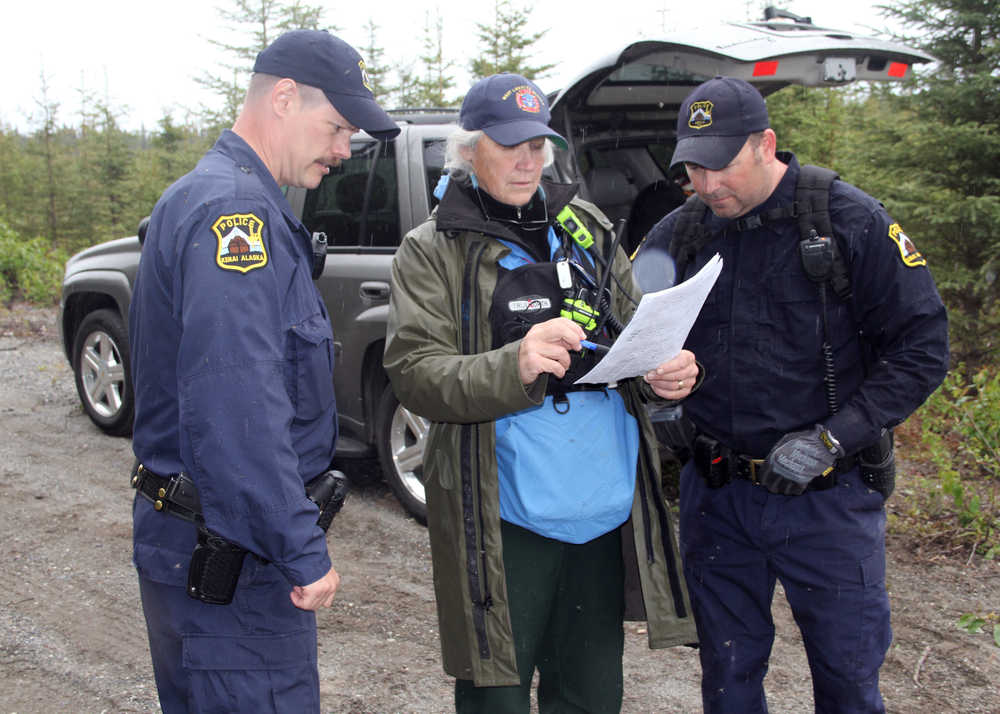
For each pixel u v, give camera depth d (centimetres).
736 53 318
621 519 203
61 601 342
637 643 323
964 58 680
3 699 274
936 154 684
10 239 1205
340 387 429
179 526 163
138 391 167
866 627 206
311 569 151
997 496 444
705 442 215
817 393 207
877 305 197
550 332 173
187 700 169
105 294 562
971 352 696
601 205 424
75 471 493
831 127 926
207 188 155
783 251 206
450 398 181
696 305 176
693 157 197
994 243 662
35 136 3297
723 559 220
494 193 197
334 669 296
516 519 196
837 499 205
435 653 308
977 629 296
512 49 2280
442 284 196
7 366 759
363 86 169
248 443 145
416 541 404
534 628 200
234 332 146
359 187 427
